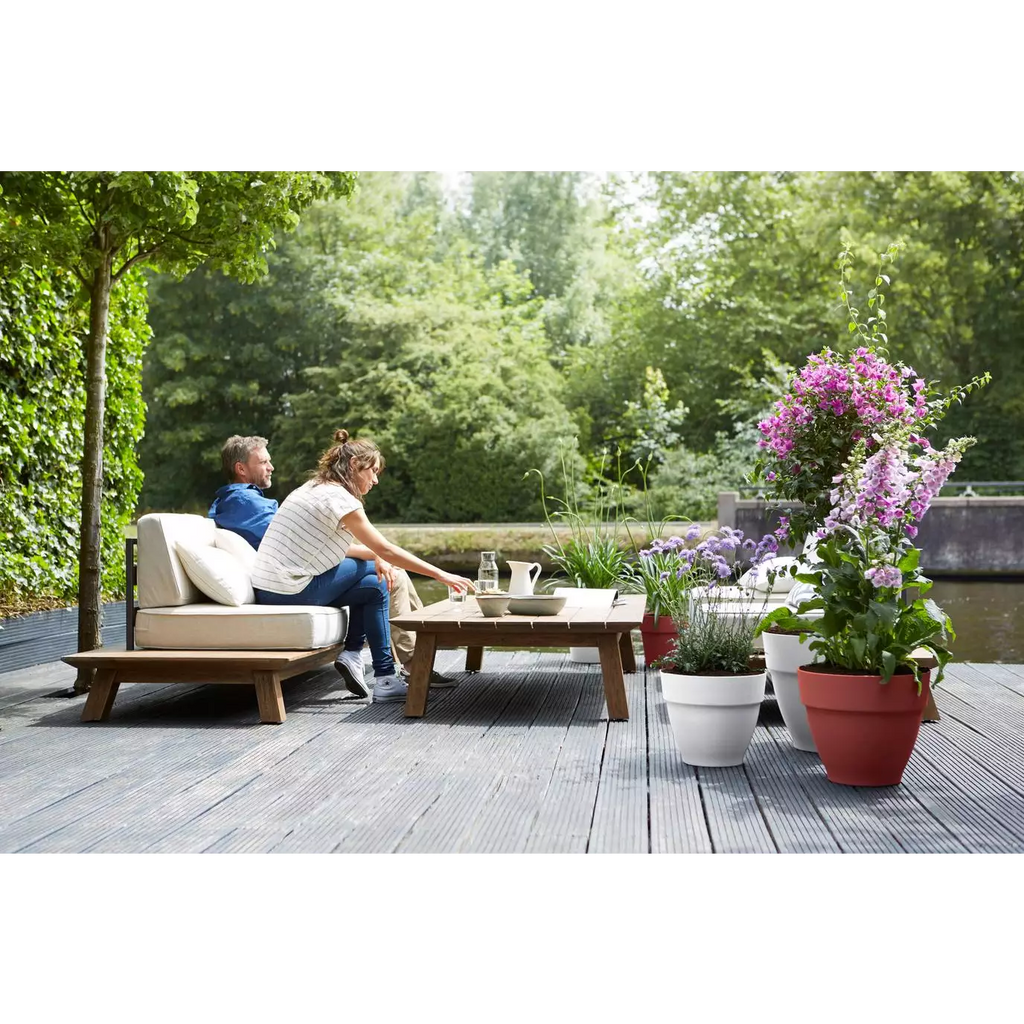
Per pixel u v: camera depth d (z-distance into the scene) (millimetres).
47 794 3168
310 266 23344
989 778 3330
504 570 13445
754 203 22781
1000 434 20219
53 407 6266
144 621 4477
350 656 4781
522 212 26875
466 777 3348
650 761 3570
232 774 3402
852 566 3324
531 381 21656
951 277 20359
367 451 4848
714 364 22188
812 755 3688
